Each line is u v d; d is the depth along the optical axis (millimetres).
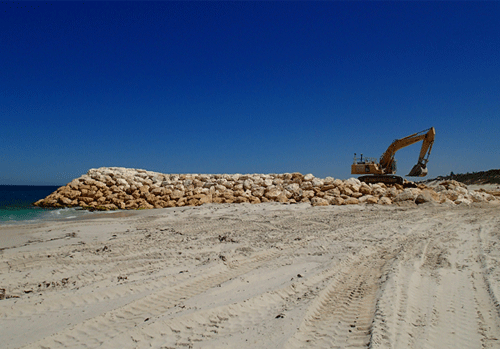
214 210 17844
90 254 7957
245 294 5227
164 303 4906
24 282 5887
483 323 4129
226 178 25672
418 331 3924
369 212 16812
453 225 12414
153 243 9297
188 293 5332
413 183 27734
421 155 27703
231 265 7031
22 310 4660
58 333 3926
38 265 6965
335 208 18562
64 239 9930
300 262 7250
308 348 3576
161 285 5711
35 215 17641
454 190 23016
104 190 23281
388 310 4457
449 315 4375
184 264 7070
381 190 22844
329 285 5617
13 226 12398
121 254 7969
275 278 6090
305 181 24656
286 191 23281
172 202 22078
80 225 12805
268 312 4570
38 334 3955
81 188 23141
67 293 5289
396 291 5188
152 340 3787
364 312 4484
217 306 4668
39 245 9008
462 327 4031
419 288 5449
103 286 5664
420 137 27531
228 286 5645
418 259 7383
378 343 3572
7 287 5625
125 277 6152
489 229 11219
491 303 4746
